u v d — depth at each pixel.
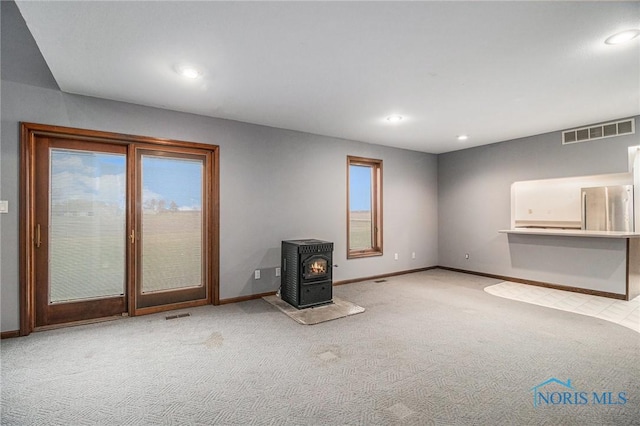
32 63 3.13
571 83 3.07
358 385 2.23
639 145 4.09
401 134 5.09
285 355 2.69
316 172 5.04
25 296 3.10
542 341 2.96
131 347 2.84
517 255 5.43
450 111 3.92
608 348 2.81
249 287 4.39
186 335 3.12
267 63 2.64
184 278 4.02
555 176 4.91
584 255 4.64
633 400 2.04
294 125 4.54
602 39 2.28
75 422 1.84
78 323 3.38
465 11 1.96
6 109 3.03
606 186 4.42
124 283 3.68
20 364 2.52
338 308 3.97
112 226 3.61
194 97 3.41
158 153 3.83
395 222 6.07
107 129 3.46
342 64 2.67
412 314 3.75
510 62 2.64
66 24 2.07
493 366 2.49
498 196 5.68
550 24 2.10
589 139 4.53
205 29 2.14
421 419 1.86
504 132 4.97
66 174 3.38
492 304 4.14
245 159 4.36
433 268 6.69
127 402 2.03
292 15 1.99
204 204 4.15
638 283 4.46
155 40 2.28
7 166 3.04
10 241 3.05
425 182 6.55
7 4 3.05
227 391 2.15
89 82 3.01
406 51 2.46
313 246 4.04
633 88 3.19
